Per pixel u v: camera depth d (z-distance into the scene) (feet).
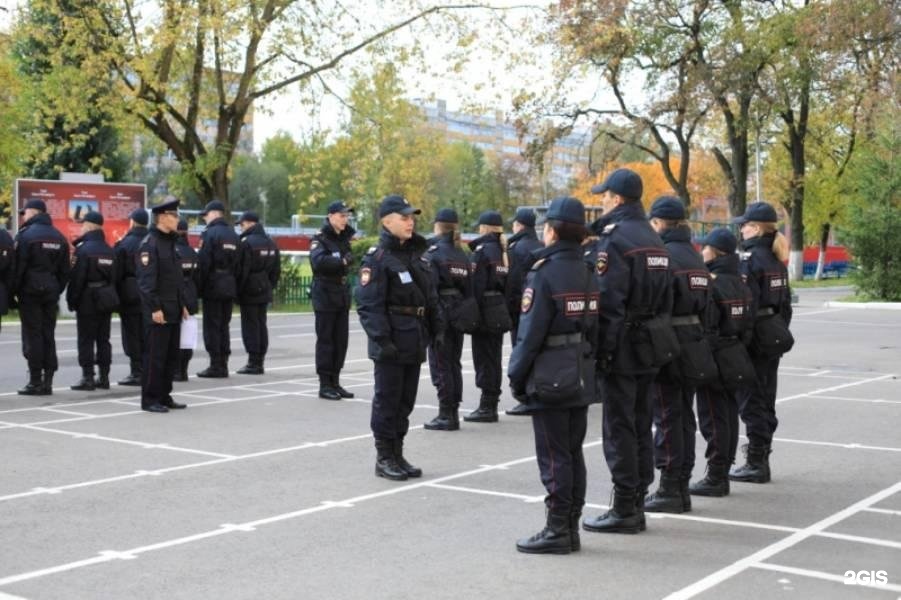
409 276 27.45
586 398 20.42
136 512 23.90
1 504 24.61
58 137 116.26
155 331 38.32
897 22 76.64
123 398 42.16
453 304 34.65
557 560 20.38
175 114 93.40
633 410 22.24
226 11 82.69
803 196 173.58
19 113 104.88
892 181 118.73
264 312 50.52
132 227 45.96
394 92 95.14
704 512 24.45
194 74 93.35
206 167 94.07
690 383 23.53
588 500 25.58
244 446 32.07
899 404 41.93
